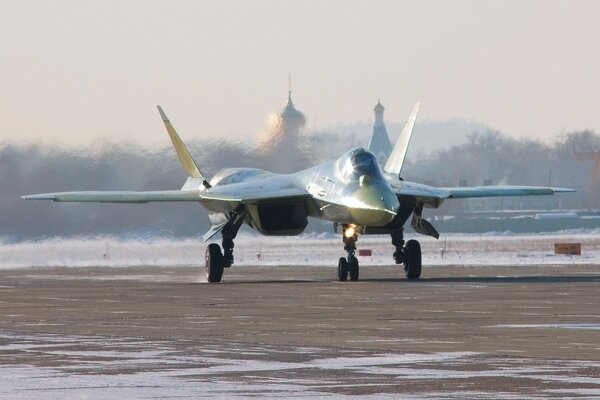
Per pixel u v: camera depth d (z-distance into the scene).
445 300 82.75
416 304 79.12
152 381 42.84
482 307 76.06
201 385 41.84
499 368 45.72
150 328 62.78
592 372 44.53
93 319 68.94
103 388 41.31
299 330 61.16
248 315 71.19
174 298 88.25
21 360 48.91
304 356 49.75
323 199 109.38
